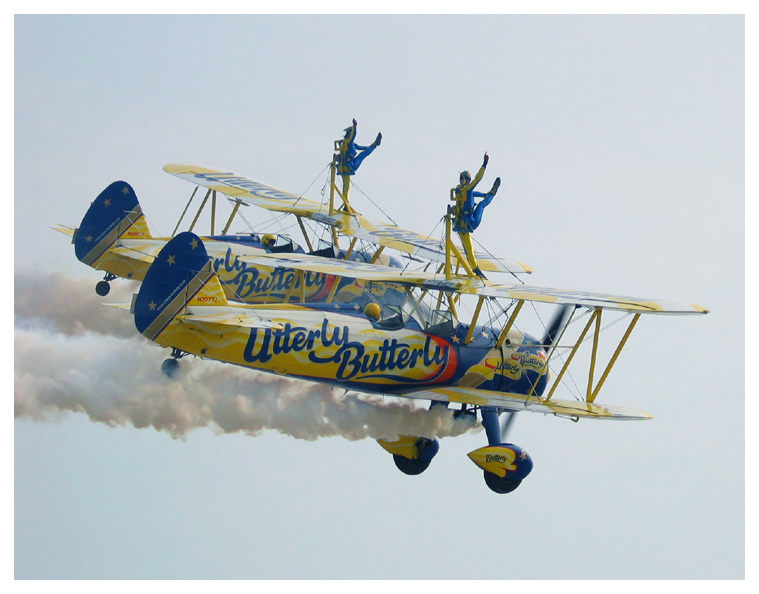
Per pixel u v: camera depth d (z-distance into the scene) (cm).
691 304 9700
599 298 9819
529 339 10769
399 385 10125
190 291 9169
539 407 10088
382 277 10038
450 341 10306
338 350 9731
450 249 10394
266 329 9406
